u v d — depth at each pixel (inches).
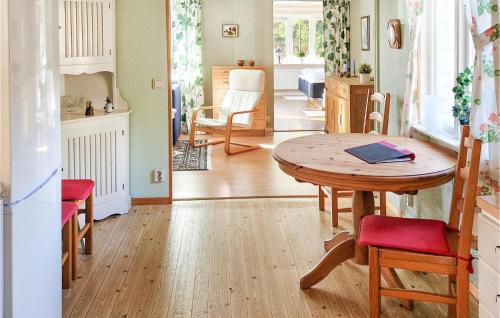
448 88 152.3
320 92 458.3
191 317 109.6
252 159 271.4
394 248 96.3
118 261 139.2
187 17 337.4
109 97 183.0
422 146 132.6
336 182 107.5
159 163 189.6
